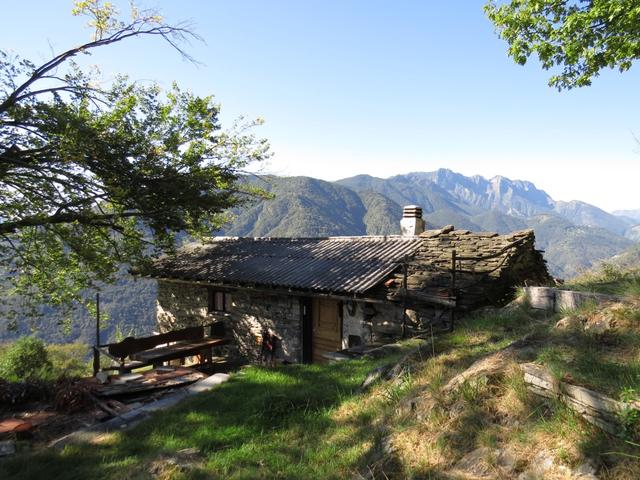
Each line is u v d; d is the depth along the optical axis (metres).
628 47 9.05
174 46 10.62
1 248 11.13
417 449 3.27
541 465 2.53
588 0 9.77
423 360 5.11
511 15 10.75
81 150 9.59
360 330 10.24
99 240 12.93
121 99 11.01
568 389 2.81
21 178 10.95
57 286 13.38
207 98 12.89
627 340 3.54
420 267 9.80
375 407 4.52
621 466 2.23
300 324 11.59
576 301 5.57
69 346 22.16
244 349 13.01
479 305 8.36
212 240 17.20
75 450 5.11
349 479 3.32
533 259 9.90
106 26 10.45
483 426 3.14
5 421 6.56
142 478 3.93
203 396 6.41
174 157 12.12
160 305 15.87
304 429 4.71
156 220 12.08
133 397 7.39
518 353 3.78
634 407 2.39
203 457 4.38
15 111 9.39
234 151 13.37
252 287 11.80
